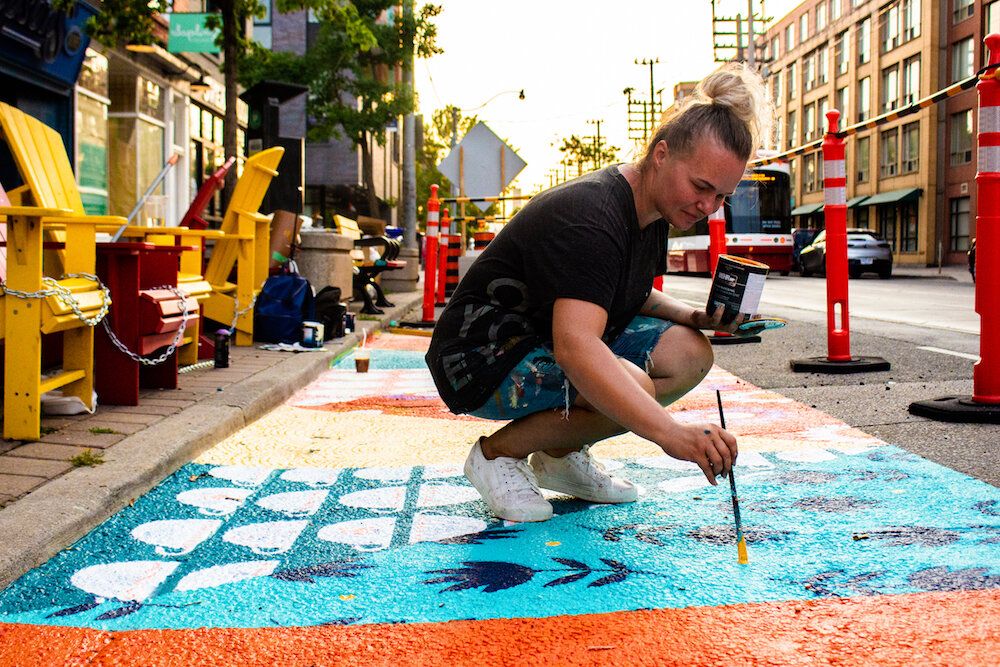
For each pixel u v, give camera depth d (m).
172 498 2.80
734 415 4.07
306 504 2.74
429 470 3.16
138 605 1.95
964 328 8.05
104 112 13.27
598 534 2.40
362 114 24.22
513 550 2.28
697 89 2.21
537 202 2.30
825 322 9.02
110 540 2.39
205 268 6.70
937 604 1.85
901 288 18.30
